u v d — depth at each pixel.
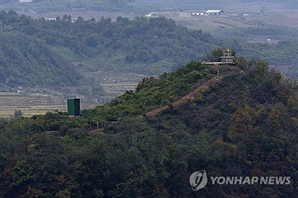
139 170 179.00
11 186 173.62
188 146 188.25
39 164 177.00
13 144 182.75
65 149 183.38
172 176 180.75
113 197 175.12
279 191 189.88
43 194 173.00
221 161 188.12
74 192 174.25
